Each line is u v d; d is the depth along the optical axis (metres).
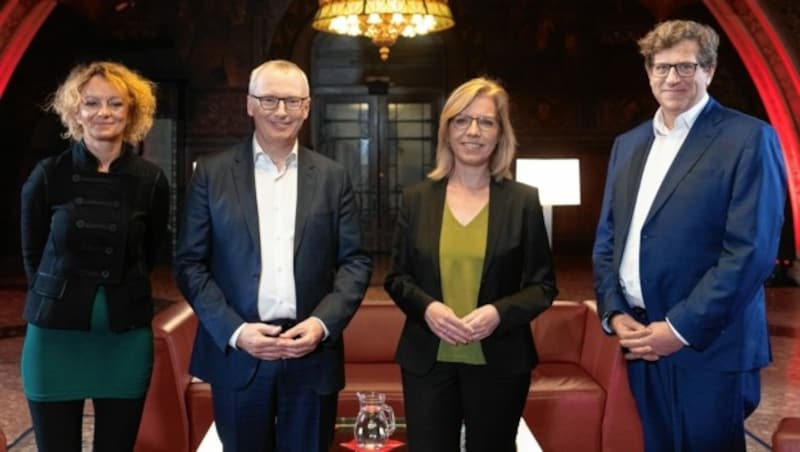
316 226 3.17
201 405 4.57
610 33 16.14
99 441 3.43
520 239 3.26
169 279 12.99
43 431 3.35
